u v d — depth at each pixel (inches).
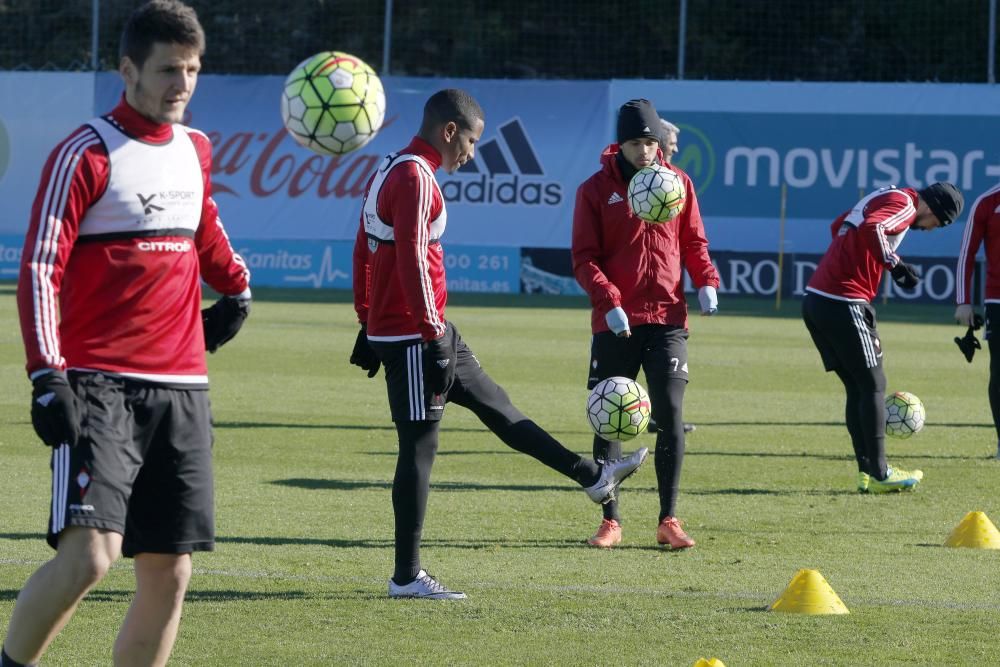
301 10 4692.4
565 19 4714.6
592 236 899.4
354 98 687.1
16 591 729.0
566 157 3850.9
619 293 887.1
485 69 4667.8
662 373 887.1
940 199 1091.9
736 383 1893.5
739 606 719.1
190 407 526.3
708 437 1406.3
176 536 524.7
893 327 2893.7
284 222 3919.8
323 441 1331.2
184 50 505.4
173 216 520.1
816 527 950.4
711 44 4598.9
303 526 928.3
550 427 1465.3
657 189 866.1
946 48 4549.7
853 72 4623.5
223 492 1053.8
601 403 879.1
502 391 781.3
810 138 3762.3
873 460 1082.1
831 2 4618.6
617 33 4702.3
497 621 685.9
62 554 494.6
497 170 3878.0
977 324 1291.8
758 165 3784.5
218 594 735.1
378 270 724.0
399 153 719.7
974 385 1904.5
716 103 3791.8
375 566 809.5
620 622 685.3
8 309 2893.7
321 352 2181.3
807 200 3769.7
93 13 3966.5
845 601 730.2
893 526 955.3
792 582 721.6
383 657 621.9
